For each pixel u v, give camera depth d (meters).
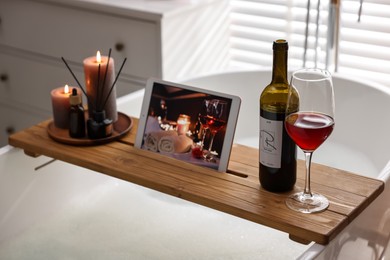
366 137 2.21
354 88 2.25
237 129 2.47
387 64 2.53
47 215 1.82
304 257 1.20
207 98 1.47
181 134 1.50
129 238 1.69
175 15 2.37
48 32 2.66
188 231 1.72
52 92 1.66
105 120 1.60
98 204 1.88
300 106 1.26
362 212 1.43
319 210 1.27
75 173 1.88
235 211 1.30
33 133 1.67
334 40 2.29
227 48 2.79
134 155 1.53
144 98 1.57
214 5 2.61
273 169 1.33
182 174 1.43
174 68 2.46
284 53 1.30
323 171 1.44
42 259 1.60
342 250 1.35
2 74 2.91
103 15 2.47
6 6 2.76
